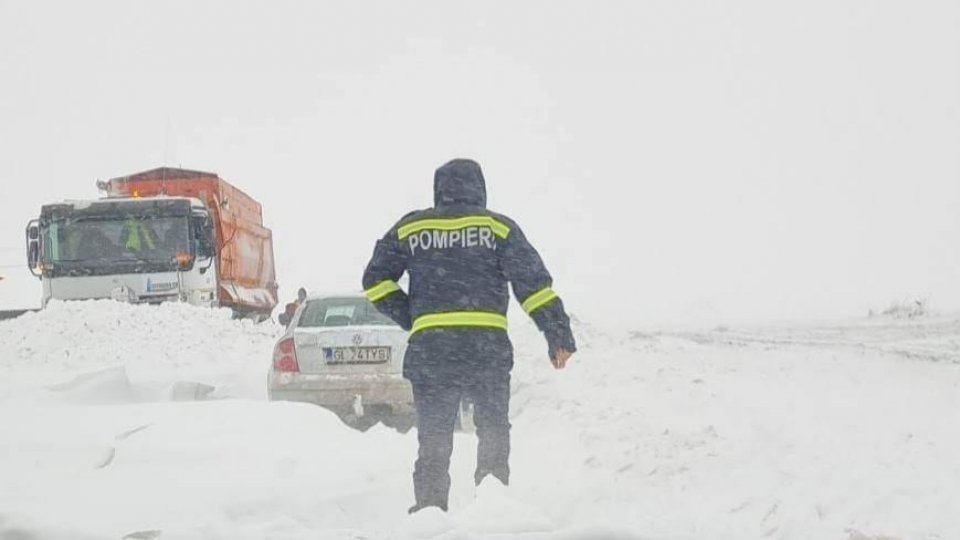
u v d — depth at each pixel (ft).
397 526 18.52
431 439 20.74
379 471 23.54
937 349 61.31
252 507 20.07
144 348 57.62
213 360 56.65
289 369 38.17
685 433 28.76
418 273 21.06
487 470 21.17
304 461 23.95
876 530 20.30
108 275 70.38
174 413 29.07
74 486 21.39
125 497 20.33
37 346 56.85
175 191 81.92
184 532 17.31
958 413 34.14
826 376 46.42
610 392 38.09
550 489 24.58
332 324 39.11
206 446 25.02
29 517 18.38
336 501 21.12
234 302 81.82
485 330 20.83
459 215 21.12
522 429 34.47
